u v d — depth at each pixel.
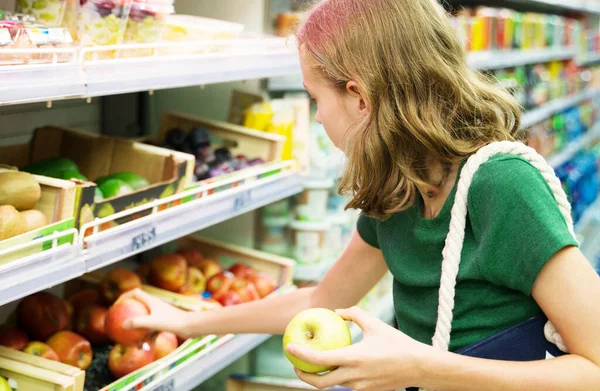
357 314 1.16
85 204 1.38
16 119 2.08
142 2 1.56
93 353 1.72
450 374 1.09
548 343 1.18
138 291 1.69
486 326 1.21
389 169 1.23
